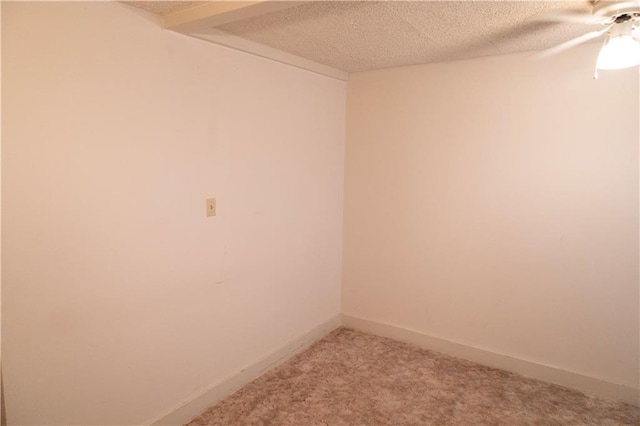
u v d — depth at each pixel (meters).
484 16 2.00
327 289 3.46
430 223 3.14
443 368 2.92
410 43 2.48
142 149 1.96
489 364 2.96
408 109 3.16
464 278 3.03
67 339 1.73
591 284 2.58
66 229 1.69
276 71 2.74
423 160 3.13
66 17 1.64
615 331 2.53
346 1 1.83
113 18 1.80
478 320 3.00
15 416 1.59
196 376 2.34
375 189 3.38
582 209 2.57
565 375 2.69
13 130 1.51
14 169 1.52
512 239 2.82
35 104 1.56
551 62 2.59
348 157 3.51
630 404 2.50
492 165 2.85
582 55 2.49
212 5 1.82
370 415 2.36
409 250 3.26
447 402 2.50
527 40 2.40
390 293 3.39
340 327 3.63
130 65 1.88
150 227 2.02
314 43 2.50
